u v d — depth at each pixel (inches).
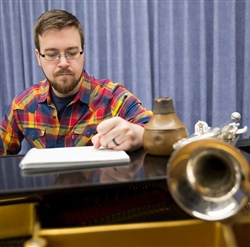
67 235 21.6
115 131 32.0
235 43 85.1
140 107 52.0
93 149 32.9
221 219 22.3
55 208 29.2
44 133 55.6
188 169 24.2
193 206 22.9
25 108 56.7
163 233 22.9
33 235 21.6
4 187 23.3
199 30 85.1
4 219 26.7
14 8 82.9
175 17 84.4
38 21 50.3
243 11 85.4
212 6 85.0
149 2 84.0
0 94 86.4
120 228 22.3
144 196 31.7
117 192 32.4
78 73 52.0
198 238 23.3
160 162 28.6
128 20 84.5
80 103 55.0
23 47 84.2
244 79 86.8
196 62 86.9
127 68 87.0
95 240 22.2
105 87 56.9
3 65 86.2
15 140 58.7
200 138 24.4
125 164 28.1
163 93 87.6
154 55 85.5
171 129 29.6
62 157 28.6
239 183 23.1
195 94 88.4
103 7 83.7
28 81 85.6
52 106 55.1
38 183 23.9
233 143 32.1
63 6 83.2
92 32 84.7
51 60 50.3
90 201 30.8
